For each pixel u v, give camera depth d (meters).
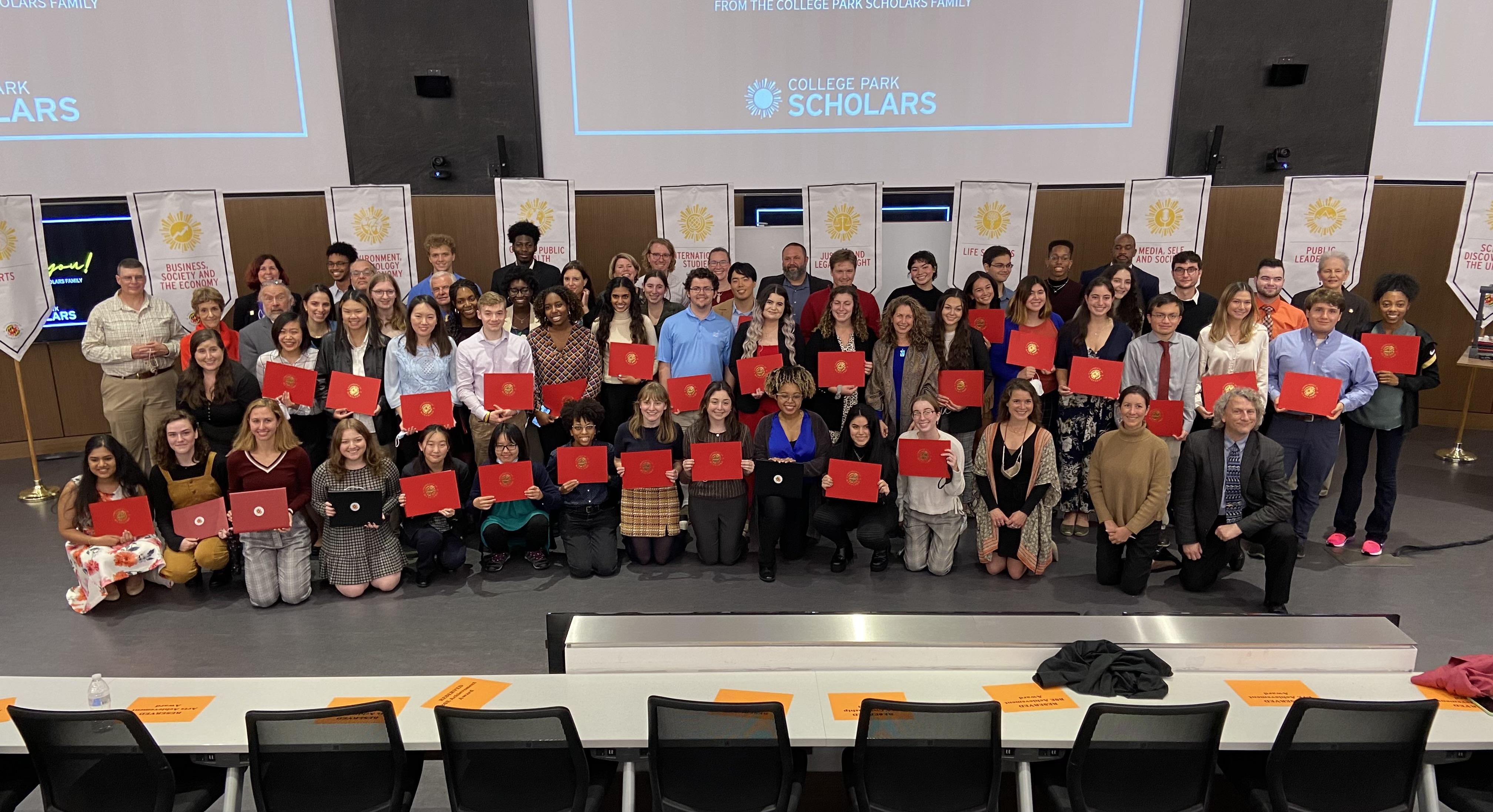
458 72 7.20
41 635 4.47
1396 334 5.19
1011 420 4.93
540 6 7.10
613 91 7.26
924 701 2.87
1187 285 5.68
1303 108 7.05
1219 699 2.89
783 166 7.36
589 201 7.50
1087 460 5.48
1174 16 6.95
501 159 7.26
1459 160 7.02
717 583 5.04
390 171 7.35
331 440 4.77
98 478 4.72
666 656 3.07
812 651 3.06
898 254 7.16
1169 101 7.11
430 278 6.25
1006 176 7.31
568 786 2.65
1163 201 6.72
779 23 7.10
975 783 2.62
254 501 4.54
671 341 5.52
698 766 2.63
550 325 5.43
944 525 5.01
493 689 2.98
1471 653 4.20
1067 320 6.14
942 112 7.21
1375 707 2.51
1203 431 4.68
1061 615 3.23
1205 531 4.68
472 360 5.34
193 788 2.88
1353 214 6.59
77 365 7.40
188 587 5.02
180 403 5.16
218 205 6.77
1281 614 4.07
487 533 5.08
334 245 6.36
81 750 2.60
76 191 7.01
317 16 7.03
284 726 2.56
